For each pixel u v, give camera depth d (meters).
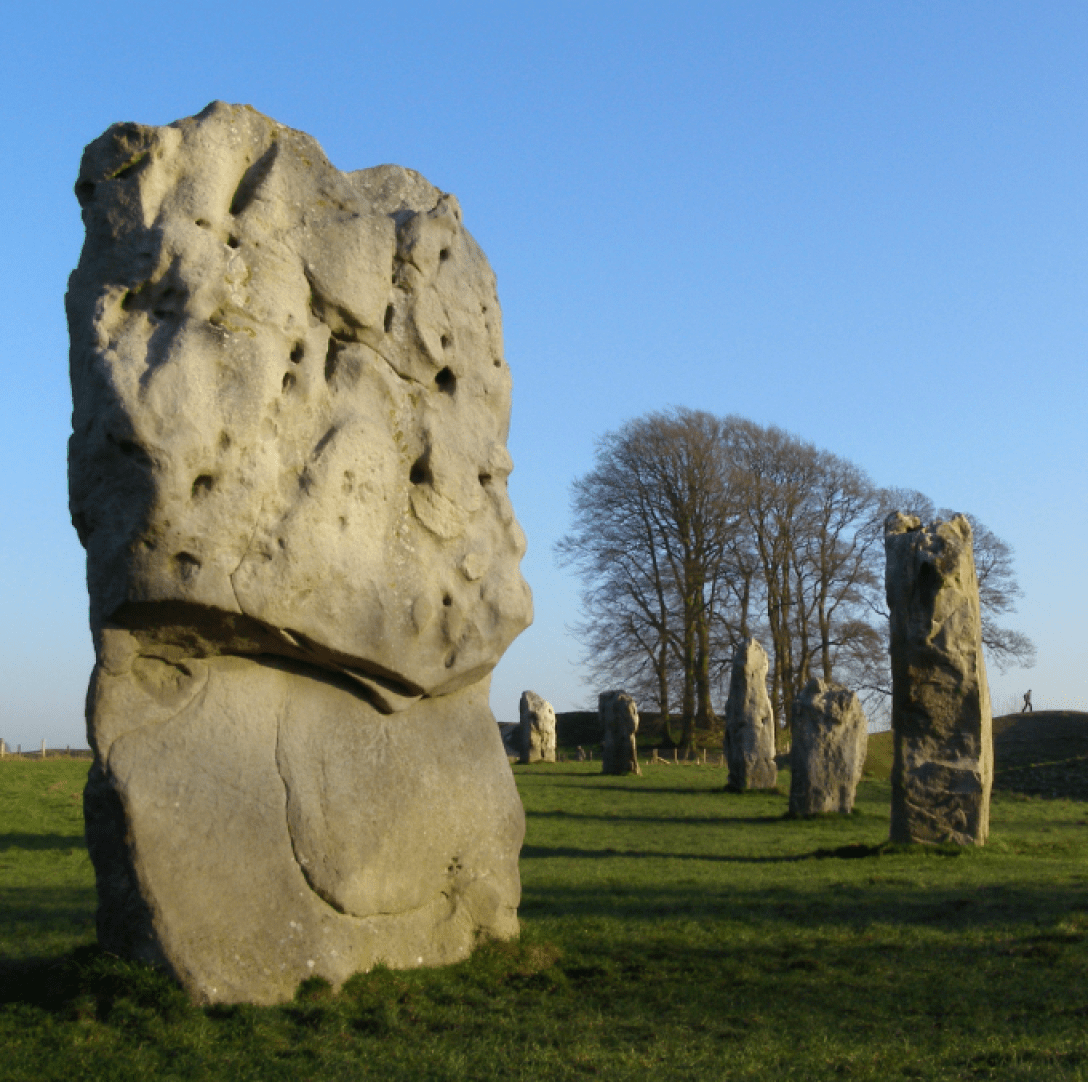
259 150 8.70
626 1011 8.27
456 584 9.48
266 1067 6.68
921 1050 7.34
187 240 7.93
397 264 9.41
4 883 14.64
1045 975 9.23
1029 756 42.62
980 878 14.77
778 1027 7.91
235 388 7.91
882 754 47.88
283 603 8.09
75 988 7.46
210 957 7.60
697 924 11.42
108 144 8.15
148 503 7.46
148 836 7.51
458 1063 6.93
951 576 18.39
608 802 30.17
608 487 52.62
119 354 7.64
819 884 14.51
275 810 8.06
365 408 8.90
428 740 9.30
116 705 7.76
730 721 34.34
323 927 8.13
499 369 10.37
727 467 51.25
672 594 51.56
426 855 9.01
